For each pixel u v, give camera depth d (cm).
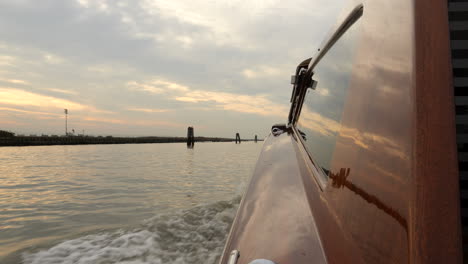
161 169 1333
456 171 43
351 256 61
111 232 442
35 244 401
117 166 1472
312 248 80
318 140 149
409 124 48
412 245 42
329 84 150
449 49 49
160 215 519
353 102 82
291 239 88
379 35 70
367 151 65
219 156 2281
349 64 110
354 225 64
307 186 126
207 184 896
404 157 48
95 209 599
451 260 40
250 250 91
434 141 45
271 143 281
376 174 58
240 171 1258
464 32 53
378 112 62
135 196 720
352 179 71
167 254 347
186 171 1256
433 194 43
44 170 1291
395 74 56
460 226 41
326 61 173
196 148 3800
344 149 83
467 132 52
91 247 381
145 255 345
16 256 361
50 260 343
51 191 805
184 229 430
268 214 111
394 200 49
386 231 50
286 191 130
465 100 53
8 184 922
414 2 54
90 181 968
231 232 111
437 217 42
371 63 72
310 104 222
